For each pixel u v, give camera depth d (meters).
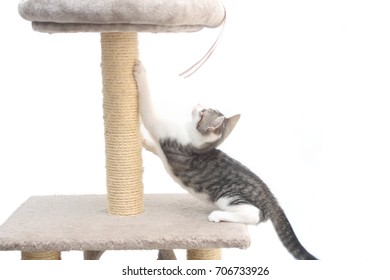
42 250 2.14
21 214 2.31
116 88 2.23
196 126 2.22
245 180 2.27
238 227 2.20
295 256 2.24
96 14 2.07
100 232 2.18
